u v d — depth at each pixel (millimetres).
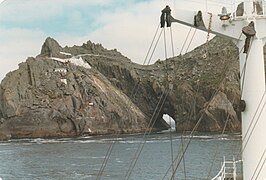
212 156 90188
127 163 94312
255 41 11773
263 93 11734
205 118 192875
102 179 74312
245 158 11867
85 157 112438
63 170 88875
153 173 76938
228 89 193750
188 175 66938
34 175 84375
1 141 193500
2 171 90750
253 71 11766
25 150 141000
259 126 11695
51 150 138500
